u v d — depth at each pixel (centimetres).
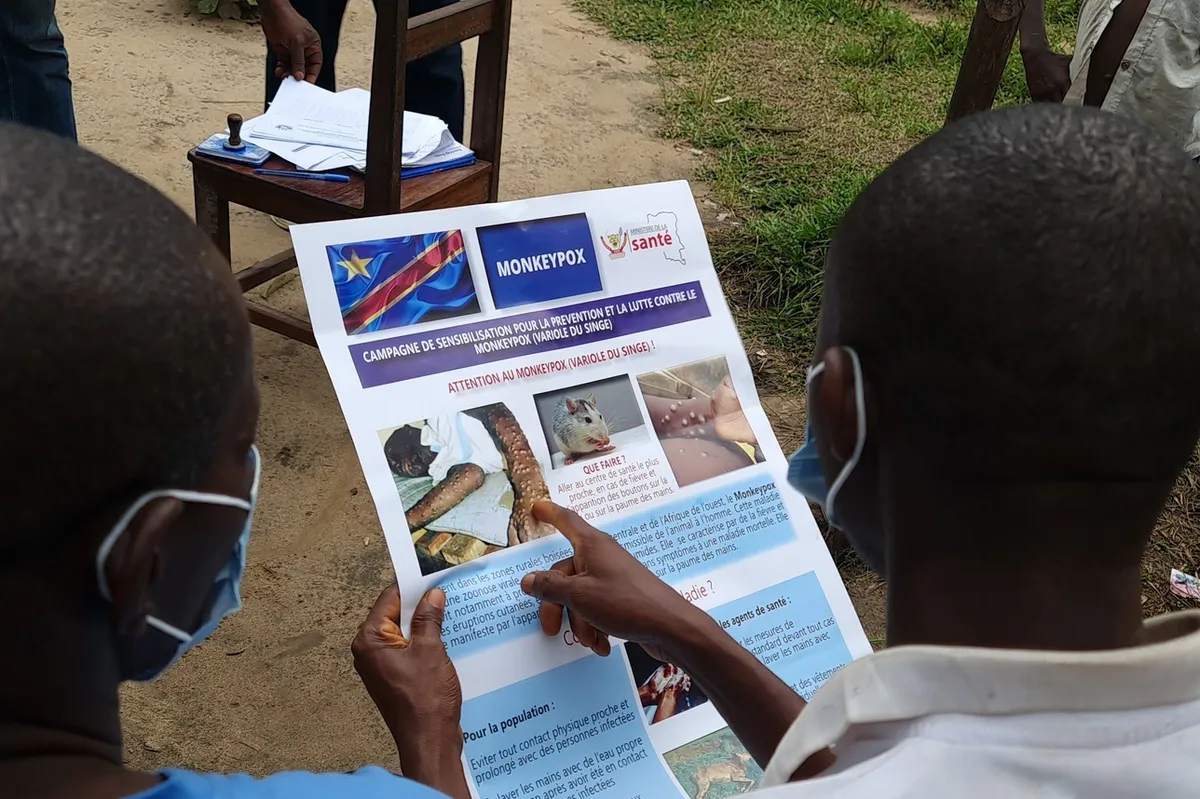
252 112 363
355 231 100
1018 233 55
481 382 103
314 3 266
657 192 115
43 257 49
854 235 63
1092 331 54
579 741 98
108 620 60
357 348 98
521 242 107
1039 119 60
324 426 238
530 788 95
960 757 55
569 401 106
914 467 62
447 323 103
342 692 183
